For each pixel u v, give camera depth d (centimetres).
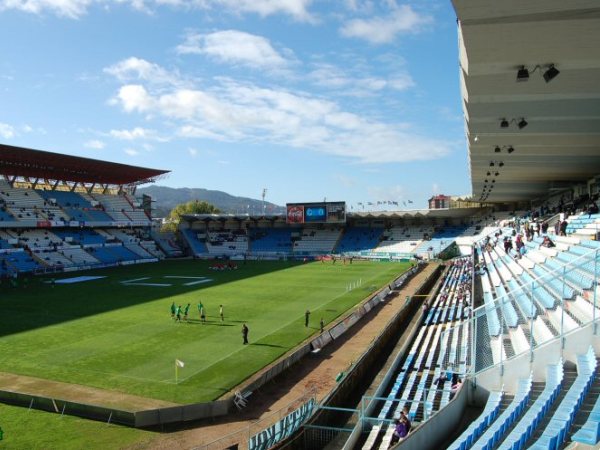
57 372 2836
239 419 2269
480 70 1853
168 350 3309
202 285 6456
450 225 11544
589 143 3291
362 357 2705
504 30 1491
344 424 2056
